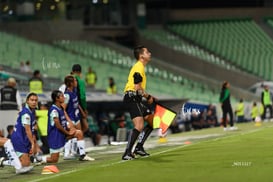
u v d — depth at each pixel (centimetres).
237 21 13812
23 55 10050
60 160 3916
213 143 4303
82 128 4003
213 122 8488
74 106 3847
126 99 3294
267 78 12006
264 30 13575
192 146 4159
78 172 2973
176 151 3791
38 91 6347
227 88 6238
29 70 8838
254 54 12825
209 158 3253
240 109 9019
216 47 13000
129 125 7400
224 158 3216
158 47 12756
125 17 13350
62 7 12362
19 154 3253
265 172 2580
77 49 11612
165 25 13625
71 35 12188
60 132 3691
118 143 5628
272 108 8956
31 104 3297
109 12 13238
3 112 4912
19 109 4859
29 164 3284
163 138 5097
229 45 13062
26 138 3266
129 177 2645
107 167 3081
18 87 7169
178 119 7844
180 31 13425
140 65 3241
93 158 3841
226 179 2441
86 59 11225
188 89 10812
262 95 8431
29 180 2838
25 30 11719
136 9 13312
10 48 10200
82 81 3906
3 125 4916
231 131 6053
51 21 12019
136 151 3472
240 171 2652
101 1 13062
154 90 10019
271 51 12912
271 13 13888
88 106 7394
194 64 12369
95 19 13062
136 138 3325
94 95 7631
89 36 12388
